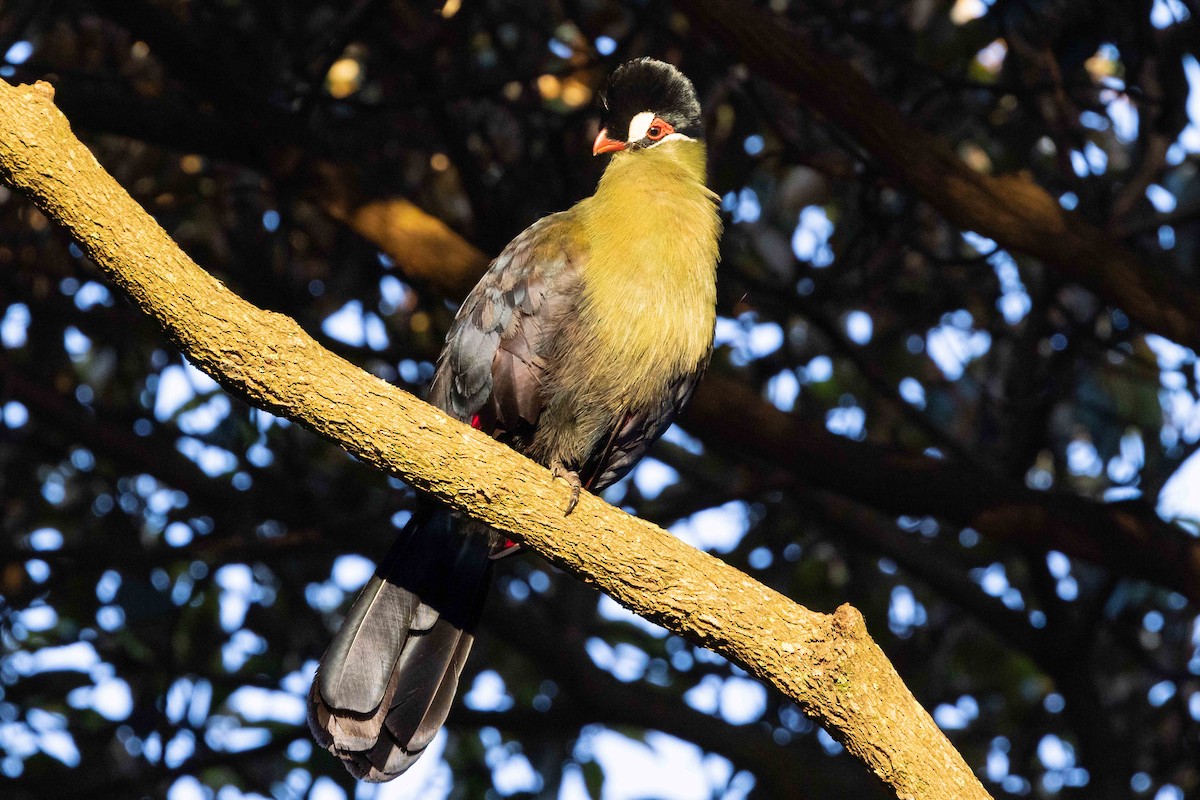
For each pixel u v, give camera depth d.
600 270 6.23
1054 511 8.84
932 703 12.70
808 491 11.22
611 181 6.73
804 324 12.53
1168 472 11.42
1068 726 11.41
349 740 5.71
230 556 10.52
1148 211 10.61
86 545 10.41
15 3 10.40
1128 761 10.80
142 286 4.30
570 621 12.34
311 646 11.86
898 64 9.39
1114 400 11.63
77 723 11.36
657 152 6.93
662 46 10.27
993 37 9.84
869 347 11.65
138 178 10.66
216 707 11.21
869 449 8.87
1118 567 8.82
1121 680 13.48
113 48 10.70
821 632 4.32
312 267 11.86
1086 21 9.54
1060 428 12.42
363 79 11.05
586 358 6.26
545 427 6.51
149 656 11.31
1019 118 10.59
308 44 10.15
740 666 4.51
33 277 11.18
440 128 9.56
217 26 10.23
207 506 11.03
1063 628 10.87
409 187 11.62
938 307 11.61
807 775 10.72
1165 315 7.98
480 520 4.70
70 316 10.95
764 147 11.10
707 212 6.54
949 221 8.16
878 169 9.16
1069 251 7.98
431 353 10.38
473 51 11.08
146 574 10.59
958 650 13.09
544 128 10.65
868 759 4.26
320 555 11.75
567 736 11.61
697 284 6.38
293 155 8.68
